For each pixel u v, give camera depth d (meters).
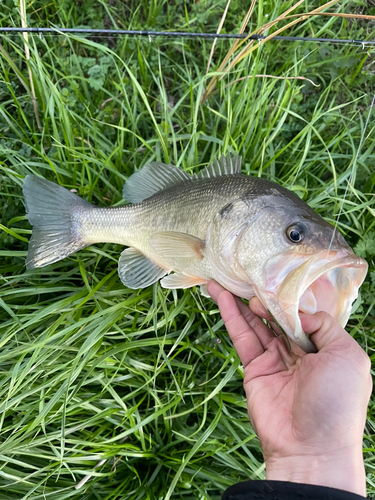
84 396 0.42
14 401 0.37
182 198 0.38
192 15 0.54
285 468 0.29
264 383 0.32
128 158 0.51
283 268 0.31
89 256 0.47
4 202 0.47
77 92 0.48
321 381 0.27
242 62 0.50
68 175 0.47
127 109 0.50
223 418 0.41
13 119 0.47
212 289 0.38
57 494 0.38
